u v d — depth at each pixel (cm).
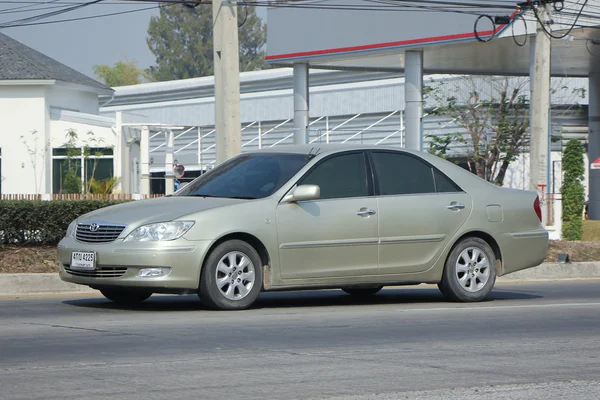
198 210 1399
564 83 5978
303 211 1463
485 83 5797
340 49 4412
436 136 5597
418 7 4091
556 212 3197
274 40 4662
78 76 6119
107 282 1384
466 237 1614
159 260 1358
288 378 912
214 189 1511
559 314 1459
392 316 1402
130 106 8756
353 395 840
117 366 964
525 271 2236
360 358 1028
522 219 1670
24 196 4716
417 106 4262
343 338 1171
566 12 3703
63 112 5622
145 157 5362
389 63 4850
